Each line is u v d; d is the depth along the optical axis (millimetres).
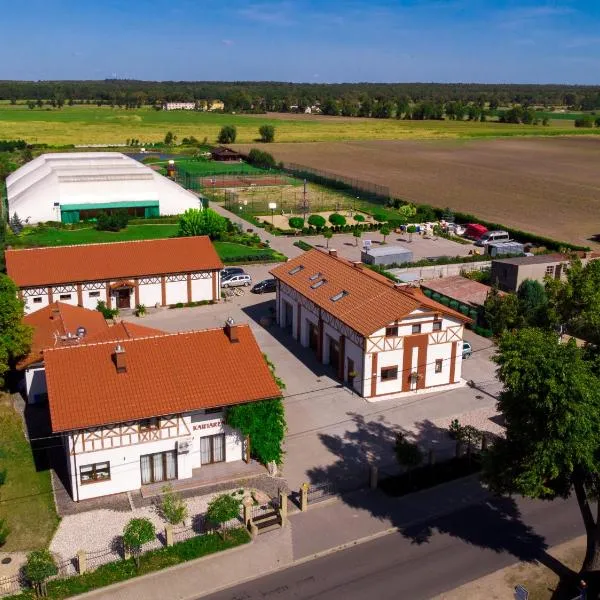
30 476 39594
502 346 31203
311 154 199375
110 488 37938
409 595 30844
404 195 136750
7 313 45969
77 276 64188
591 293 42812
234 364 40812
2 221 95188
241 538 34438
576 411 27859
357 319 50781
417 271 78875
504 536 35250
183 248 70125
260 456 40500
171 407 37688
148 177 108812
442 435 45250
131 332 47625
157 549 33469
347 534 35156
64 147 191375
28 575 29734
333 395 50500
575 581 31938
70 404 36688
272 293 73500
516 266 70500
